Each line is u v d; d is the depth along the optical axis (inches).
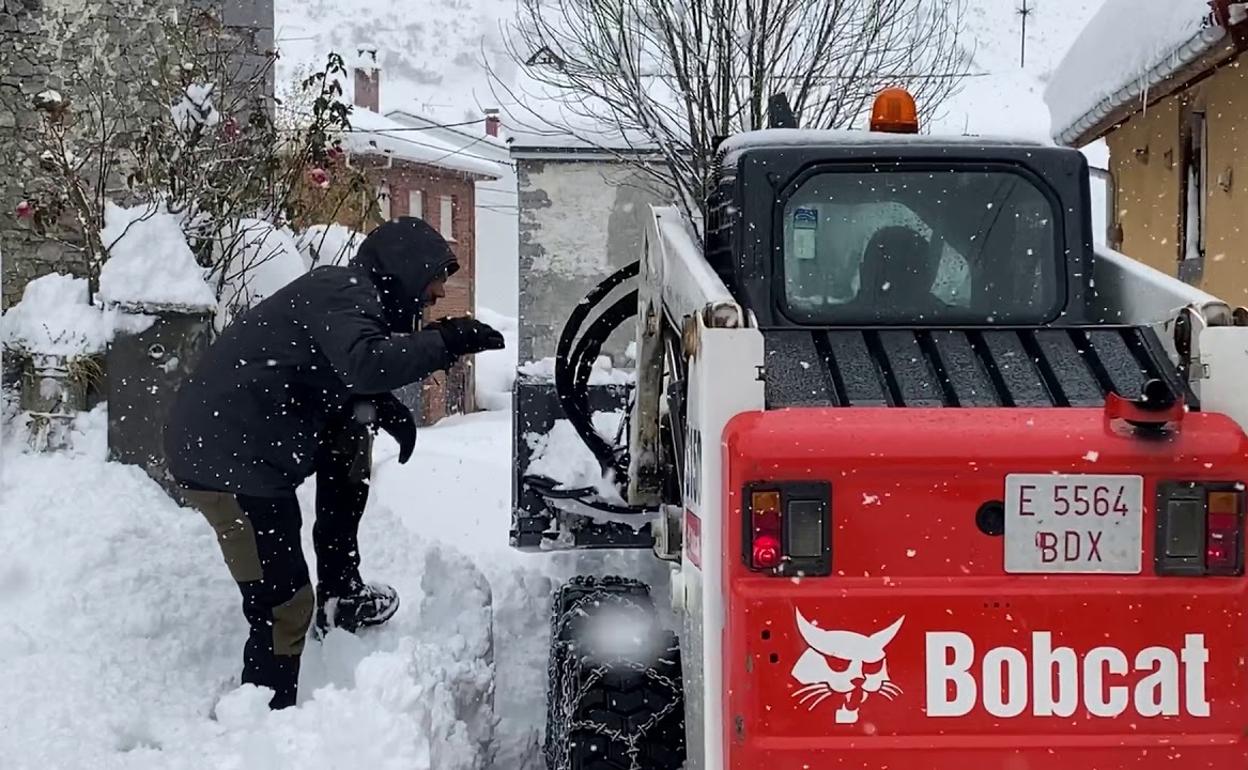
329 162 346.3
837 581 112.7
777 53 434.6
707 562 117.0
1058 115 504.1
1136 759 113.1
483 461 503.2
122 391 251.1
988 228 152.6
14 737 149.9
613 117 483.8
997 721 112.5
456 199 1396.4
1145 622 113.1
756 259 148.7
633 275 208.5
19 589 193.8
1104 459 113.1
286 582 172.6
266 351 170.6
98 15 465.1
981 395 125.0
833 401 122.6
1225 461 113.7
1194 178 429.4
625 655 156.3
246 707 159.8
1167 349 131.6
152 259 256.2
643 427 177.3
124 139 446.6
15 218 455.5
